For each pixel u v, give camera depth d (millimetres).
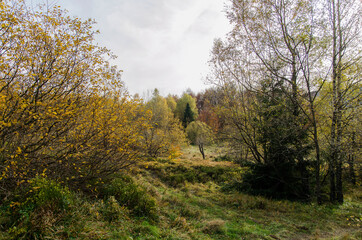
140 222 5113
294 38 10656
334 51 10164
